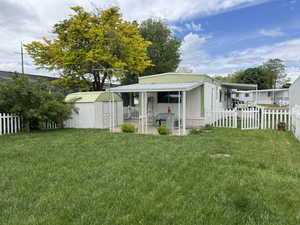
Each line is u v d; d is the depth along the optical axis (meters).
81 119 11.08
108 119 11.62
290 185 3.27
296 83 11.80
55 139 7.26
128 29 17.58
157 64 24.23
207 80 11.42
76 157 4.92
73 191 3.10
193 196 2.93
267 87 42.44
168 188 3.18
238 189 3.14
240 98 37.41
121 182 3.42
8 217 2.44
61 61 15.86
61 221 2.35
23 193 3.04
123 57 17.09
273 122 9.55
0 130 8.47
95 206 2.66
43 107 8.73
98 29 15.36
